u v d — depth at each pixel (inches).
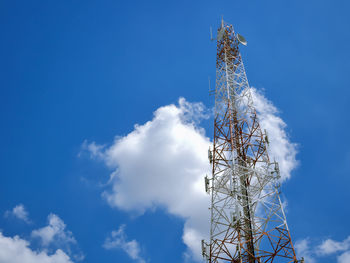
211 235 2539.4
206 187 2807.6
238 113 3097.9
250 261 2348.7
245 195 2608.3
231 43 3663.9
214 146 2972.4
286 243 2322.8
